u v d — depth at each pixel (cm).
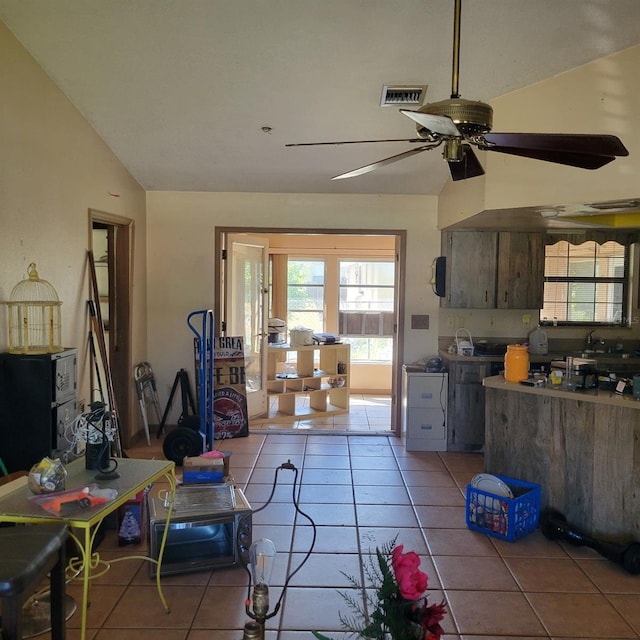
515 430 382
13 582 186
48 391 325
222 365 550
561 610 272
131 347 517
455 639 248
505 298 546
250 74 360
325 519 368
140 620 261
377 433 576
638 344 573
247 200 556
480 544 338
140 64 353
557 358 531
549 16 299
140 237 539
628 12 294
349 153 468
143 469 271
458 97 247
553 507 364
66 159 389
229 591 285
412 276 561
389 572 163
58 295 381
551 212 402
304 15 305
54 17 312
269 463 479
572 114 342
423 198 555
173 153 473
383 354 784
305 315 777
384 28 313
